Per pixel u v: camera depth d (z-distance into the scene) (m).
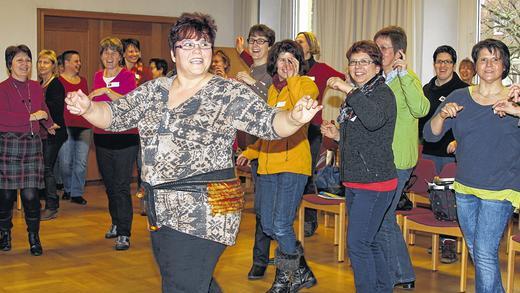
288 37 9.76
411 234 5.86
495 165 3.46
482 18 7.10
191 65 2.46
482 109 3.53
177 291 2.52
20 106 5.21
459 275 4.89
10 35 8.87
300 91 3.82
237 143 5.88
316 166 5.89
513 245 4.17
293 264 4.09
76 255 5.39
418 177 5.31
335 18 8.45
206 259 2.52
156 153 2.49
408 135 4.09
